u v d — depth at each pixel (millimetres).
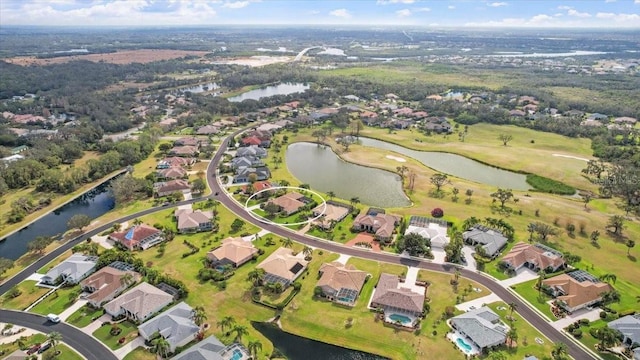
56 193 181375
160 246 134750
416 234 132125
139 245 133625
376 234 139750
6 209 164750
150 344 93062
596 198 174625
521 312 104625
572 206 164875
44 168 197000
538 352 91750
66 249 133750
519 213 158250
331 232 143875
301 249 133750
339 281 112375
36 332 97375
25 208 163000
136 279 116375
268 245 135750
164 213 158875
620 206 166125
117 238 137250
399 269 123062
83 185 191750
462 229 145750
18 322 100688
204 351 86375
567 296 106875
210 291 112250
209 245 135625
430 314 103750
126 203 168500
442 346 93562
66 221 158250
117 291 110312
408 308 102938
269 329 99562
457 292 112375
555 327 99562
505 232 141875
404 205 169125
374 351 93125
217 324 100062
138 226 138750
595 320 102062
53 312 104188
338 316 103188
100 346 92938
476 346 93125
